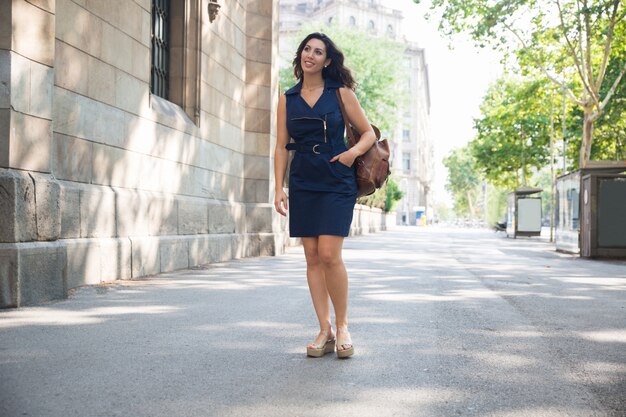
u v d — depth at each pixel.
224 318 5.32
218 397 3.01
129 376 3.37
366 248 18.03
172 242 9.65
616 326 5.12
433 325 5.12
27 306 5.71
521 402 2.99
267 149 13.84
